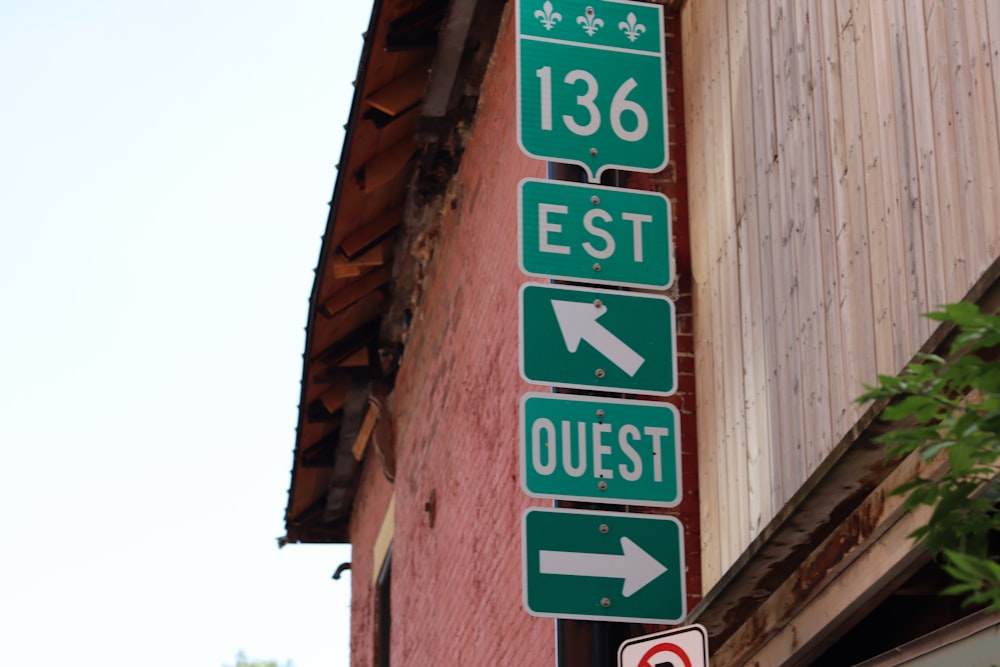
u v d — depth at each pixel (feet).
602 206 24.36
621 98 25.32
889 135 18.54
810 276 20.81
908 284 17.72
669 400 25.68
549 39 25.50
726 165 24.82
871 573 19.33
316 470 59.21
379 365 51.85
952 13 16.99
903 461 18.07
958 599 20.02
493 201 37.47
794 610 21.67
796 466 20.80
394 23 36.68
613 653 21.40
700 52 26.61
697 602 24.57
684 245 26.61
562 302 23.61
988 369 9.77
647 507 25.08
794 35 22.00
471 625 37.65
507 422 34.81
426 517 45.11
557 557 21.95
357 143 40.52
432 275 45.65
